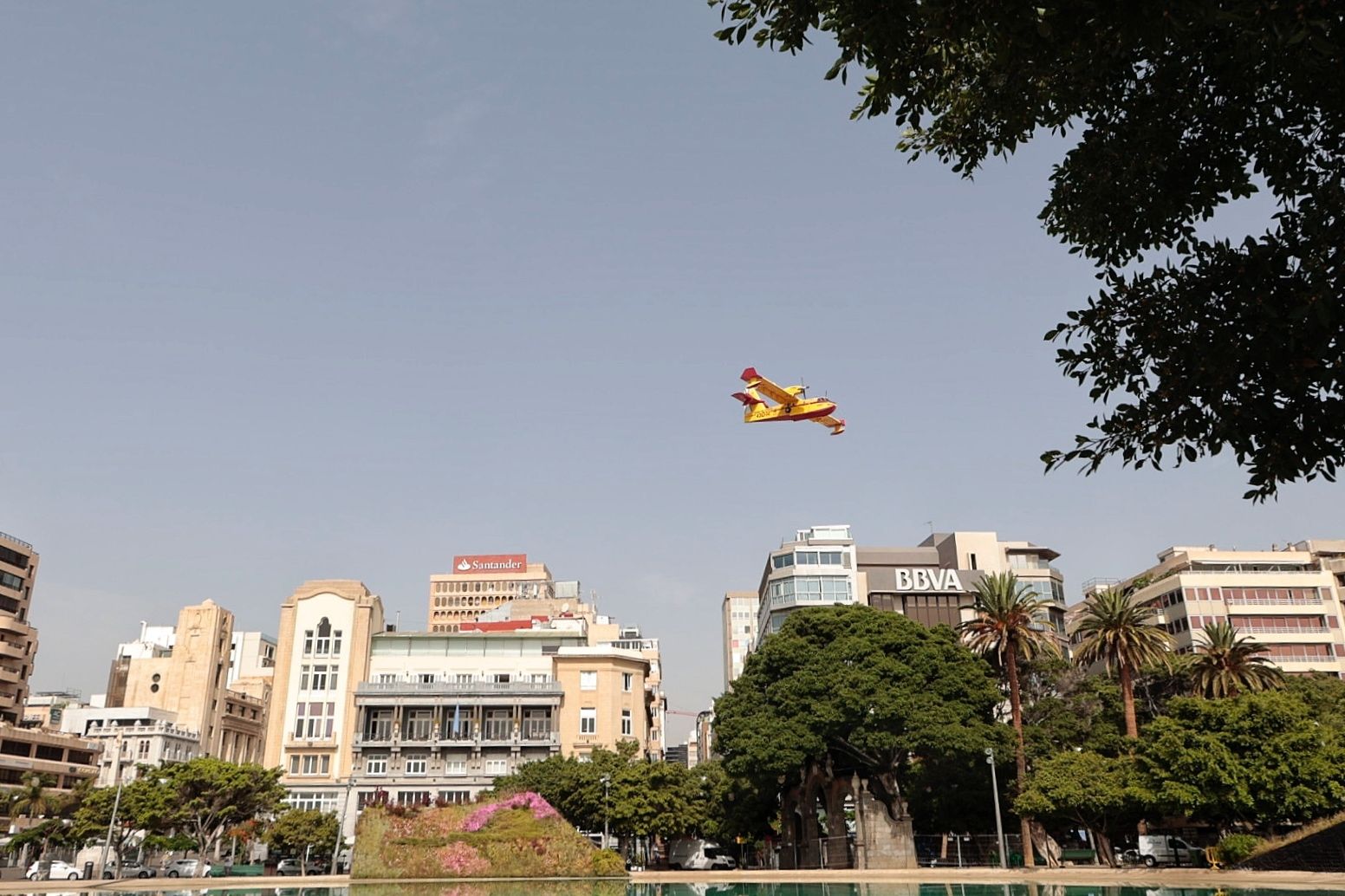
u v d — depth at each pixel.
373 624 98.19
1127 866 53.62
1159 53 7.92
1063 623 113.19
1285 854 43.88
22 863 83.81
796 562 111.62
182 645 126.38
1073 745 67.25
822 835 69.50
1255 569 108.50
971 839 65.38
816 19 9.94
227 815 70.19
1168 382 9.85
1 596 105.69
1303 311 8.41
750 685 67.44
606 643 131.50
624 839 77.88
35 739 97.81
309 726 91.88
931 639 63.59
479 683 92.19
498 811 56.28
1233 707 50.12
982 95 11.82
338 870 81.81
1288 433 9.20
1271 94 9.99
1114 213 11.20
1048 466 10.61
